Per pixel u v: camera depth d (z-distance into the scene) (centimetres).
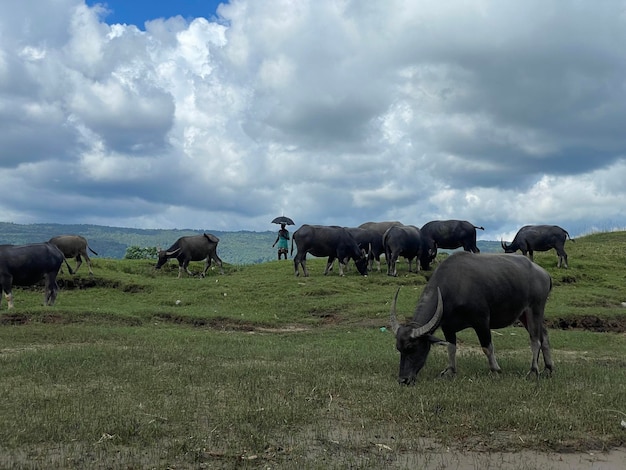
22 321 1878
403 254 2841
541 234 2962
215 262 3266
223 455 679
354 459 682
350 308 2177
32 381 1020
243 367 1170
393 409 853
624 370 1237
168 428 765
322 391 964
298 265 2881
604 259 3269
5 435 712
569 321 2012
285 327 2005
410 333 1030
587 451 730
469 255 1142
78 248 2677
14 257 2056
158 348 1403
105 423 757
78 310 1970
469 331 1761
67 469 632
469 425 788
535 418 809
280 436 750
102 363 1180
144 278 2789
